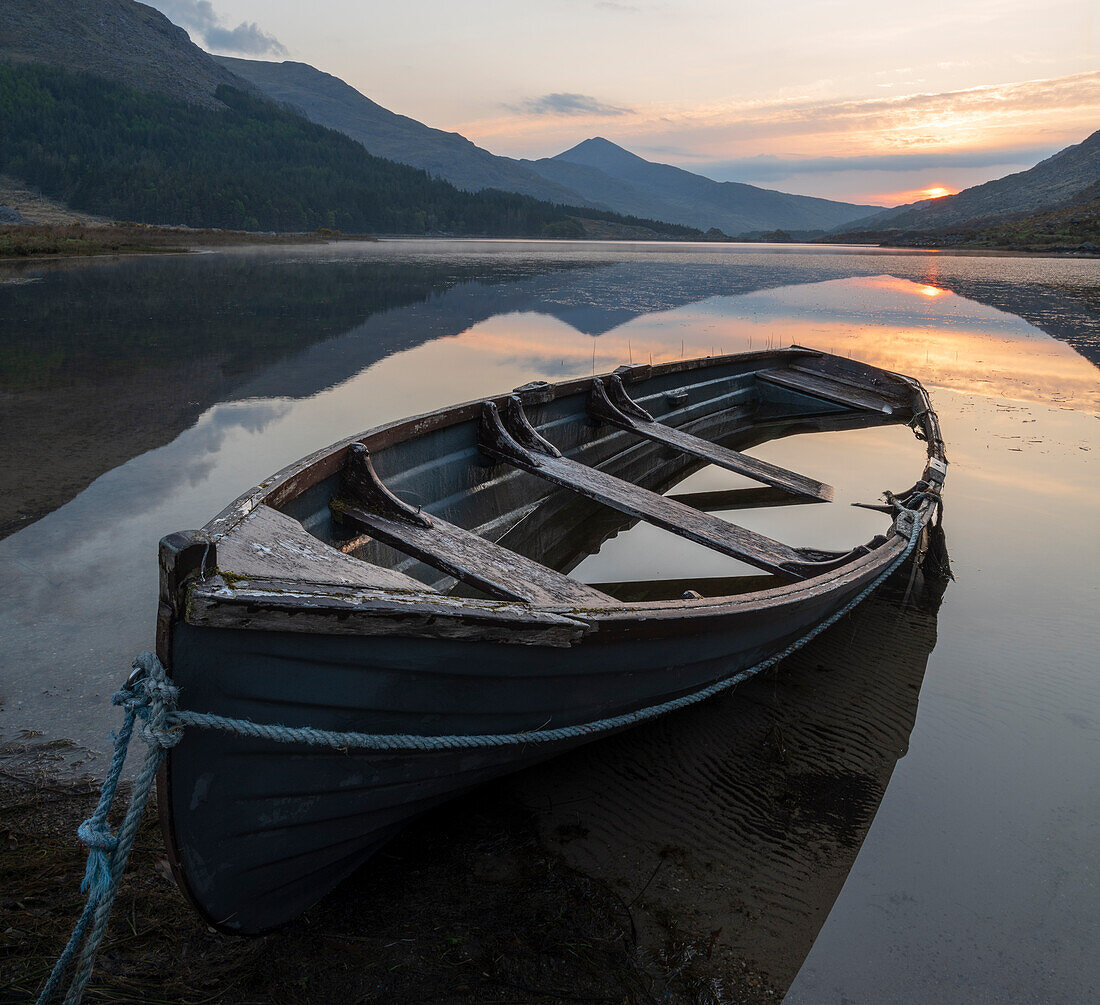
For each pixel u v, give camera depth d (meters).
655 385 9.36
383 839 2.98
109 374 11.93
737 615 3.64
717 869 2.94
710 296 27.41
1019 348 16.30
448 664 2.71
